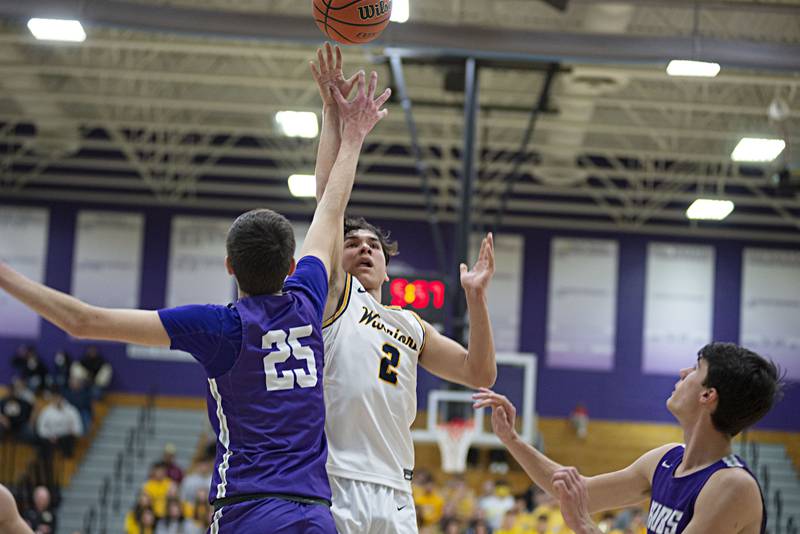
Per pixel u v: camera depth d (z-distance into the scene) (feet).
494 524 63.87
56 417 79.97
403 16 41.83
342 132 14.47
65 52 71.26
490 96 72.54
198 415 93.40
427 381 81.76
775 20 60.54
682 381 13.52
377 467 13.58
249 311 12.05
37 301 11.05
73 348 95.30
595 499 14.26
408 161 86.12
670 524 12.95
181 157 92.22
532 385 58.08
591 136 84.28
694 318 95.91
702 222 95.91
